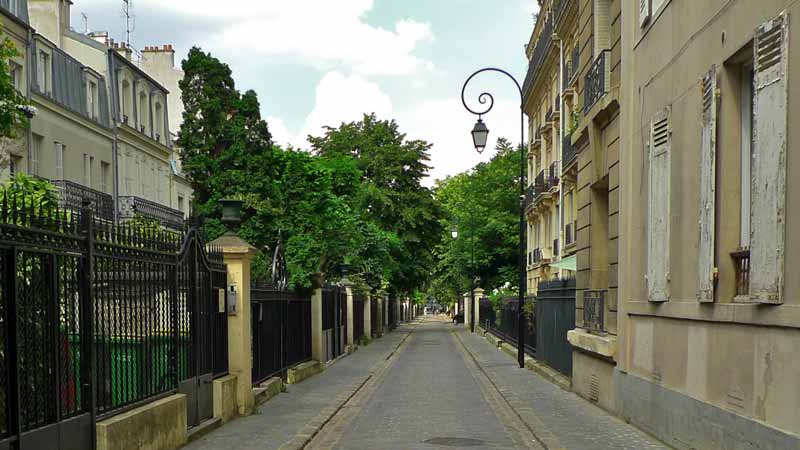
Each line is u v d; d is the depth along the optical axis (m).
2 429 5.75
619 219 12.48
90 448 7.02
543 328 21.78
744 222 8.03
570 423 11.78
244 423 11.52
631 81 11.95
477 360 26.28
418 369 23.53
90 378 7.06
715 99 8.30
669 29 10.03
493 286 53.47
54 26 35.28
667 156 9.98
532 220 40.19
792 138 6.46
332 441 10.62
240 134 23.78
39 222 6.34
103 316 7.42
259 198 23.02
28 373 6.12
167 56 47.12
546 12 33.53
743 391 7.45
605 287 14.98
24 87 28.17
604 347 12.95
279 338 17.06
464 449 10.01
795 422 6.34
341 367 23.67
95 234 7.27
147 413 8.16
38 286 6.32
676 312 9.45
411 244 51.50
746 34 7.54
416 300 103.88
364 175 51.72
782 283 6.57
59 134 30.88
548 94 34.75
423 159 52.50
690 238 9.08
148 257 8.58
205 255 10.82
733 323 7.71
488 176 55.59
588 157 15.34
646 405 10.82
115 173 35.78
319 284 21.11
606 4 15.72
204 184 24.03
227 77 24.50
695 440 8.74
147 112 40.44
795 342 6.35
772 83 6.82
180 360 9.72
